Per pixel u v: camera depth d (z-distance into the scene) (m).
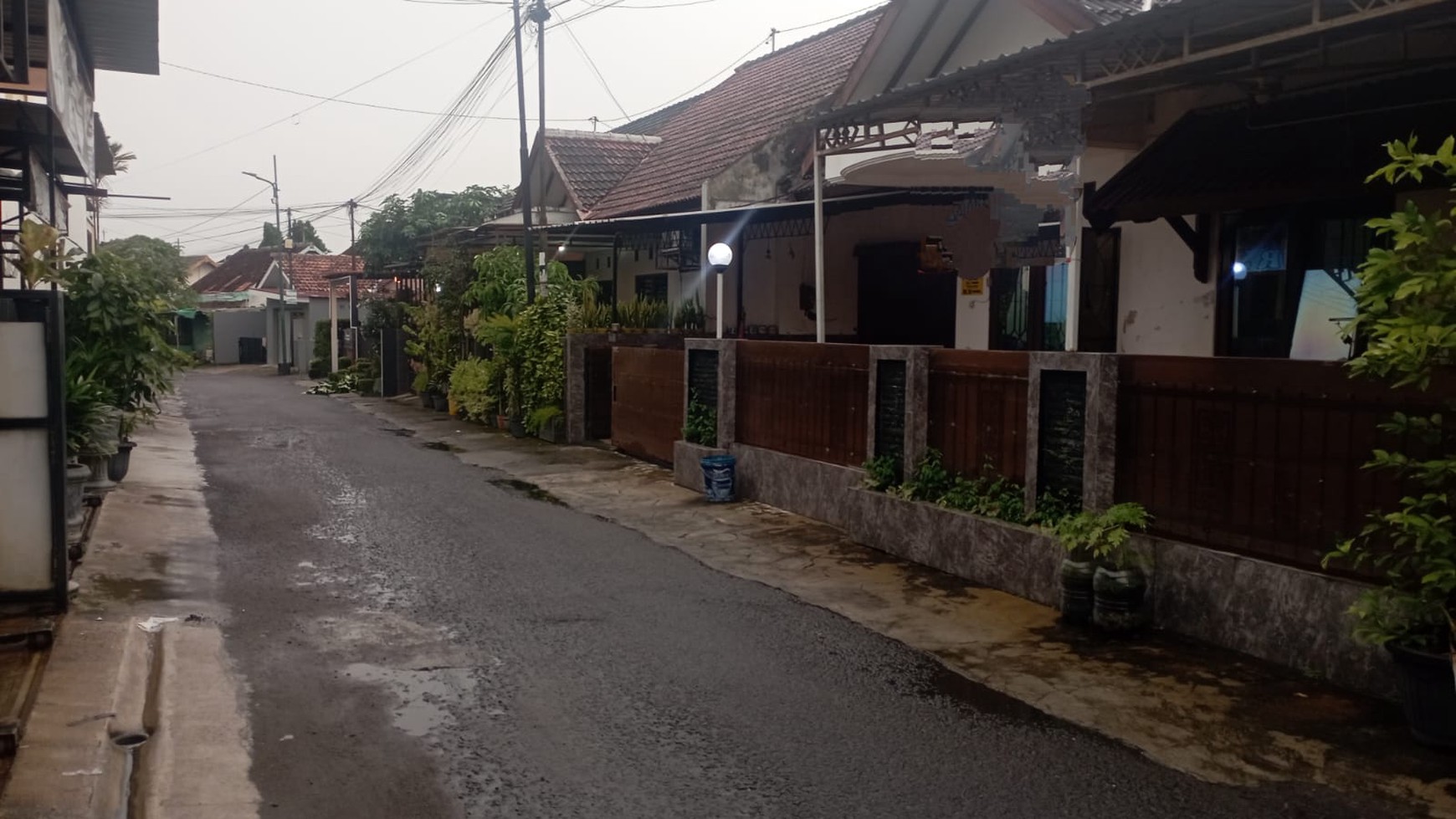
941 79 7.95
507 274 19.77
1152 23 6.22
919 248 14.24
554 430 16.59
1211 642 6.14
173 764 4.56
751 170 16.77
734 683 5.71
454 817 4.16
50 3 8.70
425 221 30.59
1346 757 4.65
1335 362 5.49
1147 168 8.52
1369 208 7.89
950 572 7.99
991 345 12.41
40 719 4.79
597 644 6.35
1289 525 5.77
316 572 8.05
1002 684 5.66
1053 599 7.06
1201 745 4.83
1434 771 4.50
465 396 20.05
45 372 6.23
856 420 9.62
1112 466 6.82
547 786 4.44
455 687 5.60
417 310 25.11
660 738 4.96
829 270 15.88
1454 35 7.13
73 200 16.53
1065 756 4.75
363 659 6.02
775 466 10.71
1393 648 4.70
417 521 10.13
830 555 8.64
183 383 33.06
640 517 10.39
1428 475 4.65
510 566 8.34
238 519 10.09
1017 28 11.84
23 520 6.26
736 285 17.38
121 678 5.41
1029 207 11.74
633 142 25.17
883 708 5.35
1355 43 7.34
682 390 13.25
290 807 4.21
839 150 9.80
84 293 10.65
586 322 16.67
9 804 3.96
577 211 22.50
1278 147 7.67
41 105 8.73
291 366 40.94
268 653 6.10
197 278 70.19
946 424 8.45
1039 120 8.56
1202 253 9.09
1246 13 6.01
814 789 4.45
